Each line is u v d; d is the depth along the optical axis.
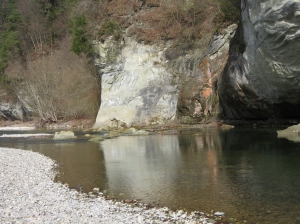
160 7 32.91
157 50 31.78
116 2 33.78
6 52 55.06
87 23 33.94
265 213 6.71
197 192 8.34
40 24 58.12
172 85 30.84
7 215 6.62
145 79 31.47
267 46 17.38
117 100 31.73
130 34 32.34
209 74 28.00
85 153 15.57
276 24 15.90
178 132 22.45
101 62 32.91
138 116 30.75
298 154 12.02
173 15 31.95
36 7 59.22
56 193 8.57
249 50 20.42
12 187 9.11
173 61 31.23
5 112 52.06
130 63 32.16
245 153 12.90
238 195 7.89
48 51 54.72
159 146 16.50
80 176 10.75
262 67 19.19
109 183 9.71
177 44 31.30
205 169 10.70
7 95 50.97
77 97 39.09
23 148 18.56
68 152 16.14
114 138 21.80
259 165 10.72
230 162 11.47
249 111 23.25
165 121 30.05
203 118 27.22
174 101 30.41
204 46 29.89
